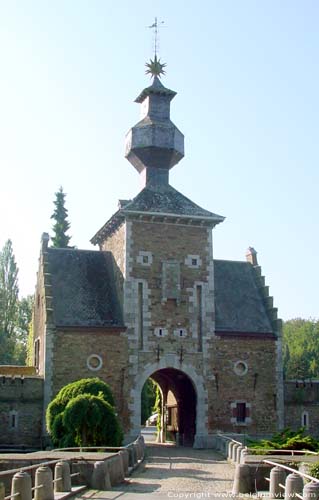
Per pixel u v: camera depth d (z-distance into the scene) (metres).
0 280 70.06
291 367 99.25
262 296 41.75
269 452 24.42
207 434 36.81
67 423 28.22
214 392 37.44
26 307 75.81
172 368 37.06
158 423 45.94
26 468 15.68
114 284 39.47
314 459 20.45
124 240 38.00
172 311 37.69
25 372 40.53
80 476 20.56
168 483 21.44
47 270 38.06
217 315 39.53
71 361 35.66
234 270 43.00
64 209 62.44
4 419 34.16
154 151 41.09
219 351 38.06
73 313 36.91
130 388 36.12
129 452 25.19
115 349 36.34
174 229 38.75
